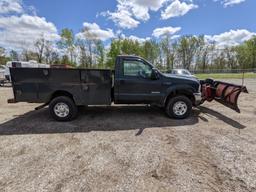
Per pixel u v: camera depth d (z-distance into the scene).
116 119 5.58
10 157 3.27
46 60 46.53
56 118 5.32
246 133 4.37
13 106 7.71
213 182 2.57
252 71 41.97
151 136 4.23
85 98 5.29
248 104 7.63
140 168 2.91
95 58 47.31
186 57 59.31
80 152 3.45
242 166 2.95
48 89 5.14
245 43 59.97
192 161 3.12
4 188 2.45
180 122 5.25
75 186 2.48
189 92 5.54
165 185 2.51
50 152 3.46
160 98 5.48
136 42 51.69
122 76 5.35
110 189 2.43
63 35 42.81
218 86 6.34
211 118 5.62
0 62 46.41
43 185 2.50
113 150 3.53
